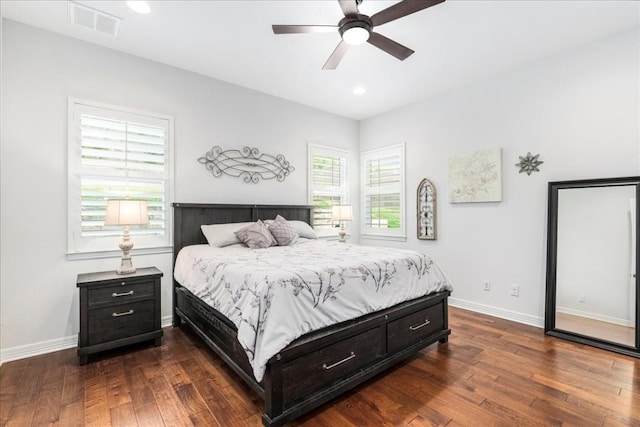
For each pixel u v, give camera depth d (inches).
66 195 107.0
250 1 89.7
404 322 94.2
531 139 127.1
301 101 171.9
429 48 116.0
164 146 127.7
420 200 169.0
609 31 105.0
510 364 93.4
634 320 100.0
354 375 79.2
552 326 116.6
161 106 127.5
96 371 89.7
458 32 105.3
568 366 91.7
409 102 173.3
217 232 130.4
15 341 98.0
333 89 155.3
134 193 121.0
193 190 135.9
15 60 98.8
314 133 182.7
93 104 111.9
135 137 121.0
